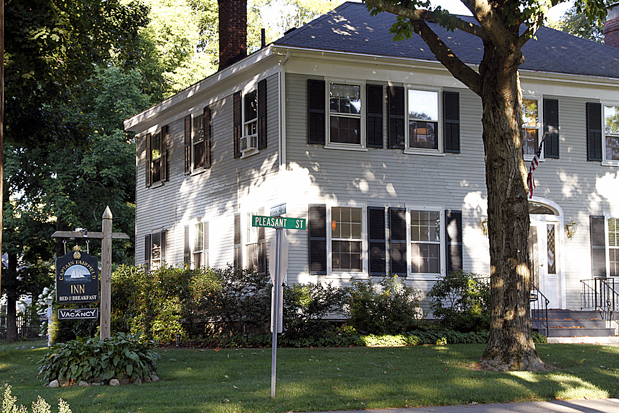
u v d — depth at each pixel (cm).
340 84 1917
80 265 1211
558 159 2109
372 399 941
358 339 1686
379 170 1928
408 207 1942
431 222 1966
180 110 2388
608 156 2173
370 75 1941
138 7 2186
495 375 1155
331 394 967
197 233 2247
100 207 3097
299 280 1819
